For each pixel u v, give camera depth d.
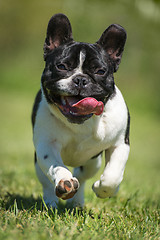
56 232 4.32
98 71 5.45
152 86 28.81
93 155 6.07
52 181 5.16
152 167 13.82
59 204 6.42
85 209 6.07
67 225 4.66
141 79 29.23
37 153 5.49
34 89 30.48
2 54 36.06
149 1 18.58
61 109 5.26
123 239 4.34
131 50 28.50
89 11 24.89
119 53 5.86
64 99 5.36
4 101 26.80
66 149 5.84
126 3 20.88
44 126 5.60
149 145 18.72
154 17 19.33
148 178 11.02
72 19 25.36
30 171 9.74
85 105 4.92
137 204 6.63
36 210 5.27
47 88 5.43
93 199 6.90
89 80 5.32
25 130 19.30
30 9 38.75
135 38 27.50
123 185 8.33
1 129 19.12
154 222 5.32
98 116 5.51
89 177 6.88
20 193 7.05
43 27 37.94
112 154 5.79
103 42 5.82
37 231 4.20
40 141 5.59
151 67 29.20
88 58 5.41
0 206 5.55
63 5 26.38
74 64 5.40
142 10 19.75
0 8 39.00
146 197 7.52
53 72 5.45
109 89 5.51
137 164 14.06
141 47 28.36
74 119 5.09
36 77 31.59
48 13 38.19
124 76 29.25
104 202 6.73
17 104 26.20
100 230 4.59
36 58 33.69
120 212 5.92
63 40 5.86
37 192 7.25
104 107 5.58
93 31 25.22
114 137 5.71
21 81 31.42
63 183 4.73
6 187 7.41
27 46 36.22
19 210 5.33
